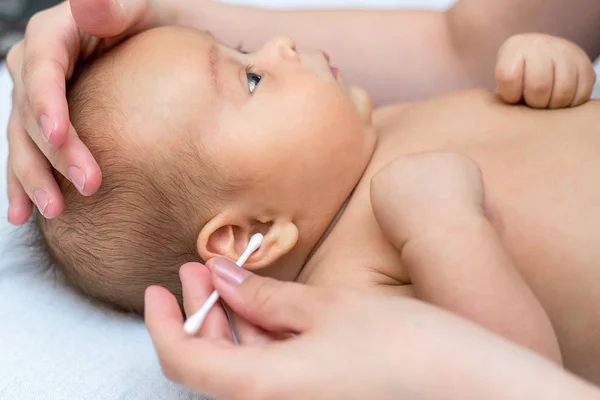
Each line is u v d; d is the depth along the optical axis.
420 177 0.70
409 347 0.53
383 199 0.72
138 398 0.80
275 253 0.85
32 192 0.81
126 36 0.96
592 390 0.49
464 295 0.64
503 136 0.84
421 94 1.19
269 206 0.85
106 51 0.93
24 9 1.99
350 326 0.57
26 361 0.85
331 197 0.87
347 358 0.54
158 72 0.85
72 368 0.84
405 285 0.78
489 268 0.65
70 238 0.90
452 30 1.17
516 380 0.50
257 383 0.55
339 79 0.93
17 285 0.99
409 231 0.69
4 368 0.84
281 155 0.83
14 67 0.93
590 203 0.72
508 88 0.87
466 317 0.64
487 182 0.78
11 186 0.91
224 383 0.56
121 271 0.91
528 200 0.75
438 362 0.52
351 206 0.87
